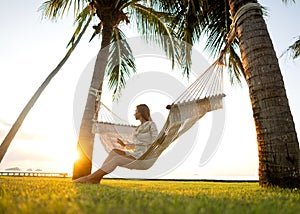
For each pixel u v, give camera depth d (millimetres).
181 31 6598
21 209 1126
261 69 3492
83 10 7000
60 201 1369
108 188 2643
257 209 1189
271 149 3299
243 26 3742
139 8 7219
